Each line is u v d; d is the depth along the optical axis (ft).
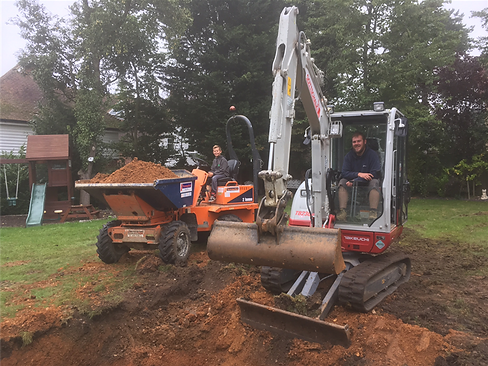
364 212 15.12
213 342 13.74
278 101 11.00
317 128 14.82
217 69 50.29
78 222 36.86
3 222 40.09
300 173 58.80
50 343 12.98
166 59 51.98
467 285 16.65
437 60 40.68
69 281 17.26
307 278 14.17
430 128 52.85
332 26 42.14
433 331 12.06
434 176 54.08
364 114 15.72
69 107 51.08
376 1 39.34
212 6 50.52
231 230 11.57
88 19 44.86
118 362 13.32
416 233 28.40
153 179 18.92
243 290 15.80
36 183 46.42
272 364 11.98
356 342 11.68
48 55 45.11
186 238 20.02
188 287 16.63
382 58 40.19
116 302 14.65
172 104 51.13
